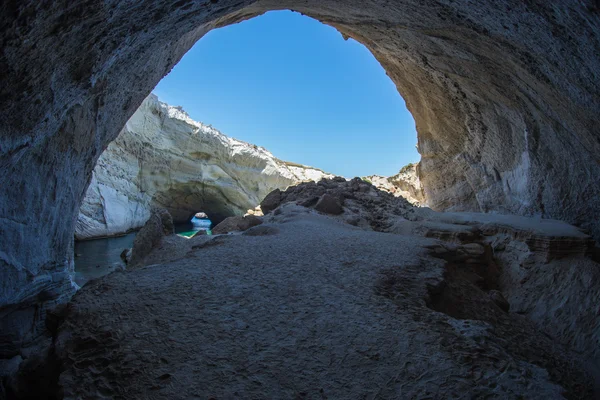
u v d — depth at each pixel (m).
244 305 3.25
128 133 22.28
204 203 32.22
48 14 2.28
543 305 5.90
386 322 2.92
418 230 7.77
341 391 2.10
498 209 11.89
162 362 2.36
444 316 3.12
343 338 2.67
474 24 5.17
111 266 14.25
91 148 7.27
